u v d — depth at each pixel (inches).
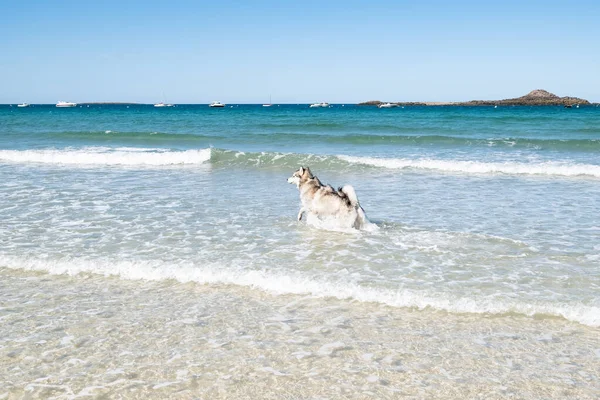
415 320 217.3
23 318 218.7
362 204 449.7
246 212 418.6
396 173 656.4
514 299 233.0
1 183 558.6
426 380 169.0
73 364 179.6
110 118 2161.7
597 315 215.9
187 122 1793.8
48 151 829.8
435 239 335.0
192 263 283.3
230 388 164.1
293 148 964.6
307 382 167.5
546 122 1727.4
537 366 178.5
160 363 180.4
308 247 318.0
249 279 261.3
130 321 215.9
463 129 1419.8
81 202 455.8
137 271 273.3
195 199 474.9
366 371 174.7
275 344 194.7
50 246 317.7
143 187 542.0
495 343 196.4
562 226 369.7
